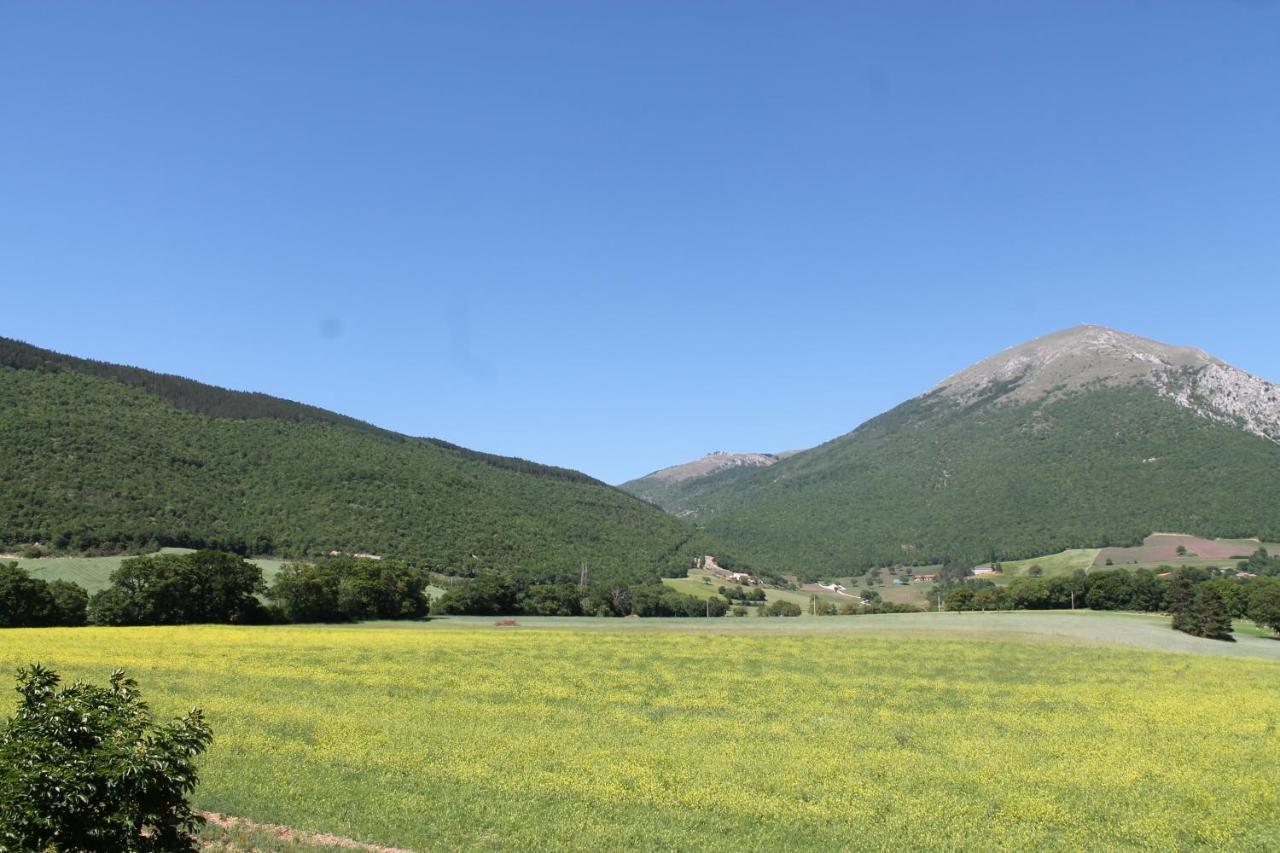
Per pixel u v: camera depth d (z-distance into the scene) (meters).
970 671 50.72
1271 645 77.94
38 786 11.74
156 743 12.89
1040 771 25.97
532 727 30.69
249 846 17.17
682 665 50.53
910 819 20.83
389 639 61.62
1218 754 28.97
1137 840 19.91
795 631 77.38
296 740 27.00
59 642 52.75
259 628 70.25
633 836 18.70
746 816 20.77
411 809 19.97
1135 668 53.38
